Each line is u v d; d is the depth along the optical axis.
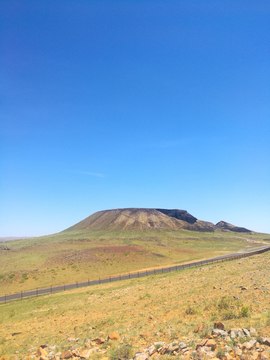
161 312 16.98
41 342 14.09
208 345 8.46
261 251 84.38
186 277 36.12
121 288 40.81
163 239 153.12
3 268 69.75
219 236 194.00
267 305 13.51
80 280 61.47
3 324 23.08
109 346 10.84
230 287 20.91
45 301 36.47
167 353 8.83
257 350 7.61
